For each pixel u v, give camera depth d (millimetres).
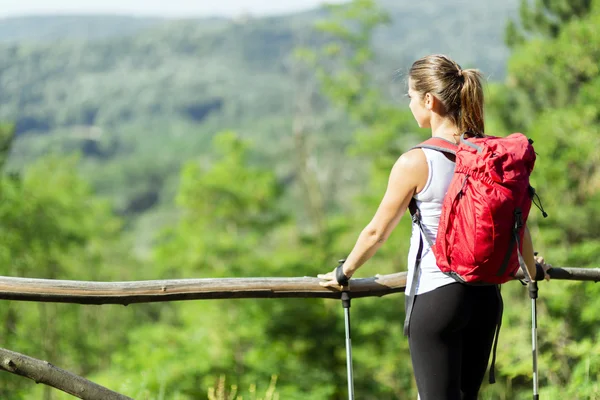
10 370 2732
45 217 28156
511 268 2828
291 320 19297
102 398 2820
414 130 28328
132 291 3174
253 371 19141
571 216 15016
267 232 32219
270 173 32406
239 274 23031
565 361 8414
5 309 25641
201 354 19000
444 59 3031
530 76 16312
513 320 10969
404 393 19047
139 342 21281
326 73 29469
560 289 9914
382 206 2990
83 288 3111
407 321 3059
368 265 24656
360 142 28406
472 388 3203
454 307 2947
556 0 17016
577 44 14523
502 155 2758
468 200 2764
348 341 3410
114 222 42031
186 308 22234
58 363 30469
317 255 25000
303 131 38688
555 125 14547
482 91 2998
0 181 25281
